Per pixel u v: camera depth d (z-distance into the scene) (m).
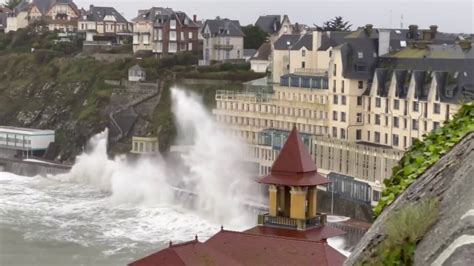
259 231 73.88
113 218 149.25
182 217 150.12
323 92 168.12
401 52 163.00
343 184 146.50
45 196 173.62
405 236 8.15
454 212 7.91
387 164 140.25
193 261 58.12
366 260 8.91
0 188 183.00
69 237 131.38
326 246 59.59
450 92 141.88
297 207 74.44
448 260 7.42
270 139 174.12
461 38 186.12
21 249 121.88
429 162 12.38
